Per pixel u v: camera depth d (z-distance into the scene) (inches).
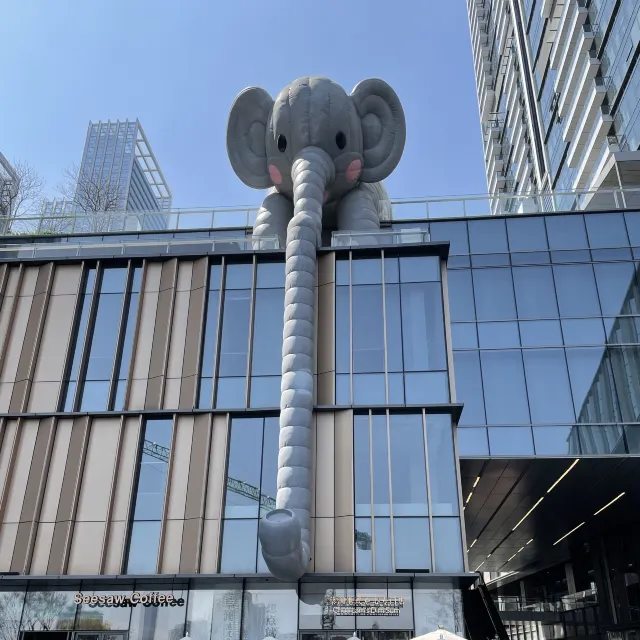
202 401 790.5
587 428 927.0
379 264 847.1
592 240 1065.5
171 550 712.4
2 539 735.7
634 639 1203.9
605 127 1849.2
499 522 1280.8
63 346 837.8
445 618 663.8
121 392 810.2
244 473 745.0
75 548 723.4
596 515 1218.6
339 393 775.7
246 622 679.1
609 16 1857.8
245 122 975.6
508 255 1071.0
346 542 693.3
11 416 794.2
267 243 894.4
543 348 991.0
